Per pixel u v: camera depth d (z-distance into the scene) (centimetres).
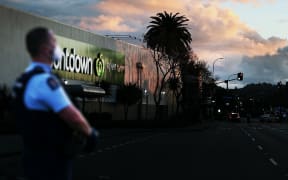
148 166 1672
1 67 3812
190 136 3909
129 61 6644
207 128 6234
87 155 2052
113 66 6072
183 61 7506
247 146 2808
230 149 2541
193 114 8269
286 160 1986
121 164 1722
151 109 7531
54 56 392
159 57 7075
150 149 2448
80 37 5178
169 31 6994
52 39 388
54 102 361
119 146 2633
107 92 5356
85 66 5266
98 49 5622
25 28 4131
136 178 1366
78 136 374
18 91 370
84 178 1348
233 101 16588
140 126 5372
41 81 363
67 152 372
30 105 364
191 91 8662
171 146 2686
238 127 6875
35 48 381
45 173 371
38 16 4341
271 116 11512
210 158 2011
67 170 382
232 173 1524
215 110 13438
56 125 366
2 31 3828
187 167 1661
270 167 1716
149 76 7419
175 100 8725
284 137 4047
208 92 9881
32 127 364
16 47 4000
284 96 17475
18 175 1361
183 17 7031
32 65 382
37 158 369
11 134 3086
